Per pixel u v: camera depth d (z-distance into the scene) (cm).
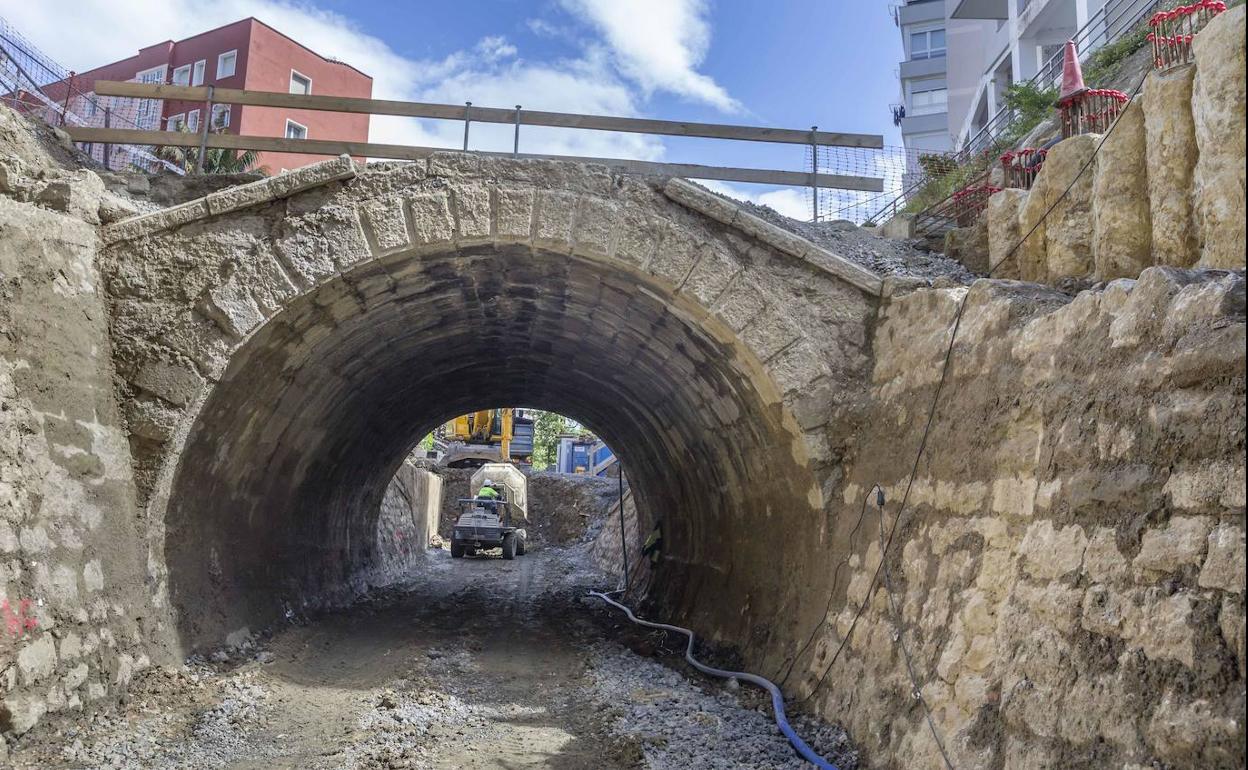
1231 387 366
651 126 1017
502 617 1388
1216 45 556
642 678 905
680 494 1379
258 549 1048
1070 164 741
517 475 3073
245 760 592
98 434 715
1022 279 795
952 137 3566
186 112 2883
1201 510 366
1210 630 341
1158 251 623
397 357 1149
